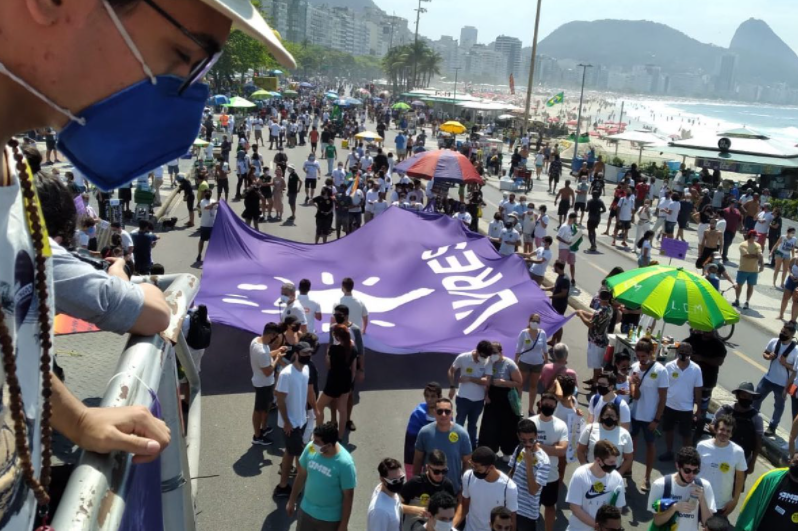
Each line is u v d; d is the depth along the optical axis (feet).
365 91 433.07
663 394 33.40
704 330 37.55
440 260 50.90
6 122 3.94
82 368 8.06
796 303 59.21
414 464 26.94
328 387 34.47
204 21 4.19
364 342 41.70
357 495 31.50
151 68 4.12
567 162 162.91
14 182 4.06
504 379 32.73
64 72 3.93
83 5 3.80
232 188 100.83
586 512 24.41
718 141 126.62
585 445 29.48
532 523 25.99
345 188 75.61
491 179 133.69
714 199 106.83
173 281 8.68
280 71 304.09
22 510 3.91
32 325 4.19
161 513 6.40
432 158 75.41
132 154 4.38
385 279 49.29
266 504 30.32
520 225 73.77
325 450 23.70
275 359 35.14
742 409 32.71
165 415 6.75
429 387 28.19
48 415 4.37
